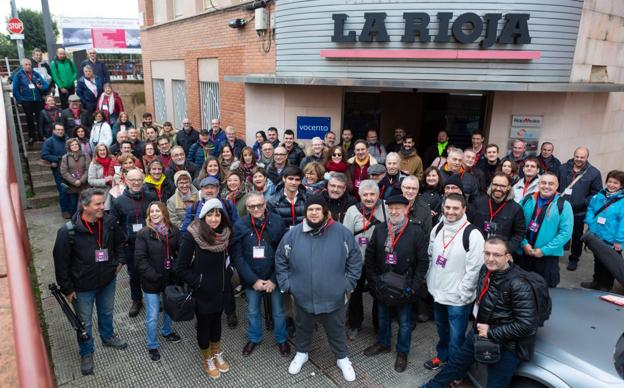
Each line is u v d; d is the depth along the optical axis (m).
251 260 4.13
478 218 4.62
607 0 7.50
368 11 6.77
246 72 9.27
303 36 7.37
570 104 7.45
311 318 3.94
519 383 3.39
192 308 3.70
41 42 37.94
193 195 5.33
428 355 4.40
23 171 9.44
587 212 5.83
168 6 12.78
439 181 5.20
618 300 3.97
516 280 3.14
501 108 7.40
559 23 6.53
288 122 8.39
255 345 4.47
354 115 8.90
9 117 8.43
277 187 5.17
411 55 6.64
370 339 4.69
